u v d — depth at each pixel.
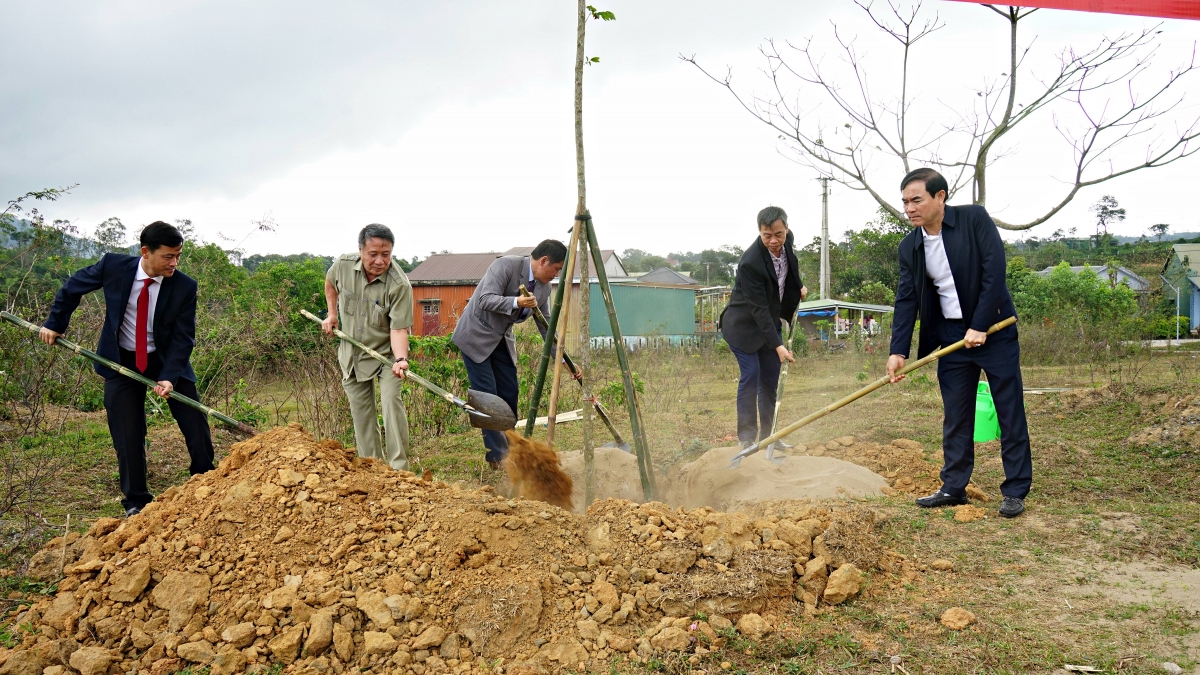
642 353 12.26
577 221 4.13
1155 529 3.76
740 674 2.65
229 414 7.29
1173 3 4.25
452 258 28.86
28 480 4.74
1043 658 2.66
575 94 3.99
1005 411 4.21
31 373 6.79
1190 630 2.80
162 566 2.98
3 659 2.62
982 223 4.27
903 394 9.25
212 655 2.69
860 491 4.61
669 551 3.15
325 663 2.66
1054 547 3.63
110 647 2.74
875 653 2.74
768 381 5.94
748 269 5.59
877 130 7.09
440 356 7.94
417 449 6.64
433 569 2.98
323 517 3.21
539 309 5.39
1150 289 33.44
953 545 3.71
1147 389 7.00
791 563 3.16
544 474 4.35
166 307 4.39
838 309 25.70
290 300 9.48
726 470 5.00
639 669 2.68
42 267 8.30
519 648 2.77
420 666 2.65
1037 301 24.94
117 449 4.33
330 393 6.51
